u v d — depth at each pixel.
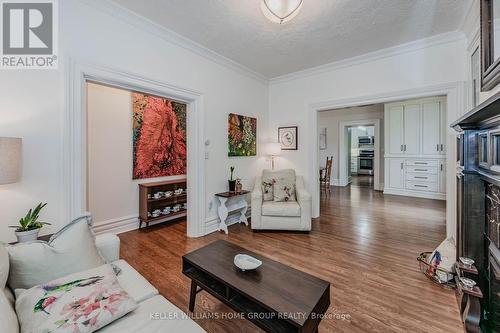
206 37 2.76
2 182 1.37
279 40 2.83
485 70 1.68
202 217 3.21
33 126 1.80
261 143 4.27
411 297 1.83
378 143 6.72
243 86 3.84
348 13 2.26
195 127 3.10
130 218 3.54
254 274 1.46
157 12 2.28
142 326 1.01
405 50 2.95
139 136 3.67
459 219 1.69
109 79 2.20
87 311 0.97
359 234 3.22
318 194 4.05
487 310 1.42
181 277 2.16
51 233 1.87
